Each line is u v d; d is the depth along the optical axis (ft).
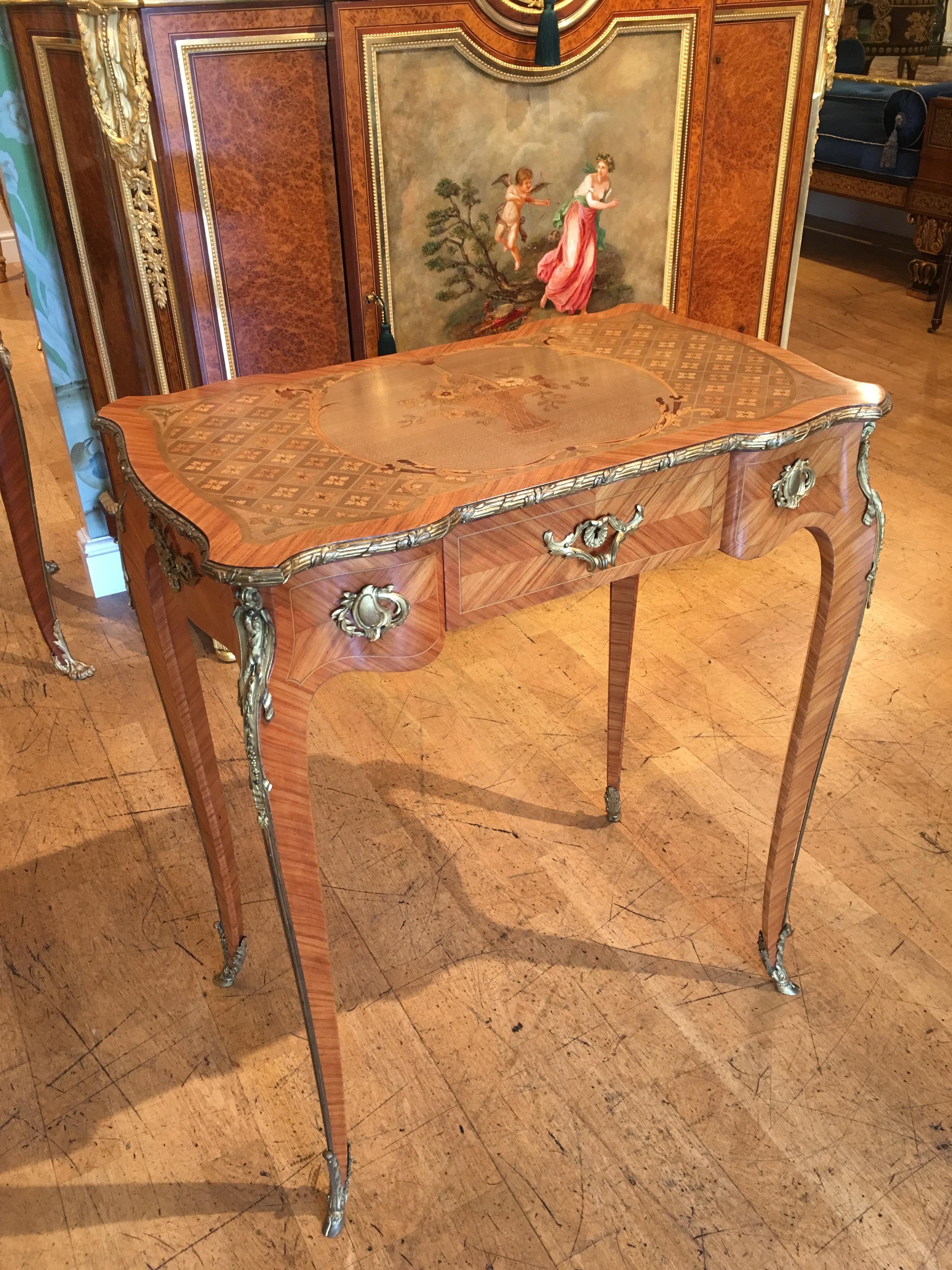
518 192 8.30
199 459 4.59
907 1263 4.72
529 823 7.16
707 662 8.77
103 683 8.69
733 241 9.62
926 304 16.66
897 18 18.83
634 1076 5.55
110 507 5.52
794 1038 5.73
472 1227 4.90
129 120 6.79
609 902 6.57
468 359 5.69
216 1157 5.23
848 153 17.34
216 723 8.14
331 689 8.48
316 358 8.25
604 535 4.54
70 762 7.82
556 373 5.45
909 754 7.70
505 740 7.91
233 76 7.02
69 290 8.52
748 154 9.27
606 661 8.79
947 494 11.17
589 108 8.25
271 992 6.07
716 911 6.50
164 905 6.63
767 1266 4.72
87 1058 5.71
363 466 4.49
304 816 4.22
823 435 4.87
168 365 7.84
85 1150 5.27
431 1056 5.67
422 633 4.26
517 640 9.08
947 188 15.43
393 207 7.84
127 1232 4.92
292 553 3.78
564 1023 5.83
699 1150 5.19
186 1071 5.64
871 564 5.22
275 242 7.67
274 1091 5.53
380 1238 4.87
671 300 9.45
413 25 7.29
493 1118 5.36
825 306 16.60
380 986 6.06
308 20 7.07
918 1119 5.32
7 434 7.80
